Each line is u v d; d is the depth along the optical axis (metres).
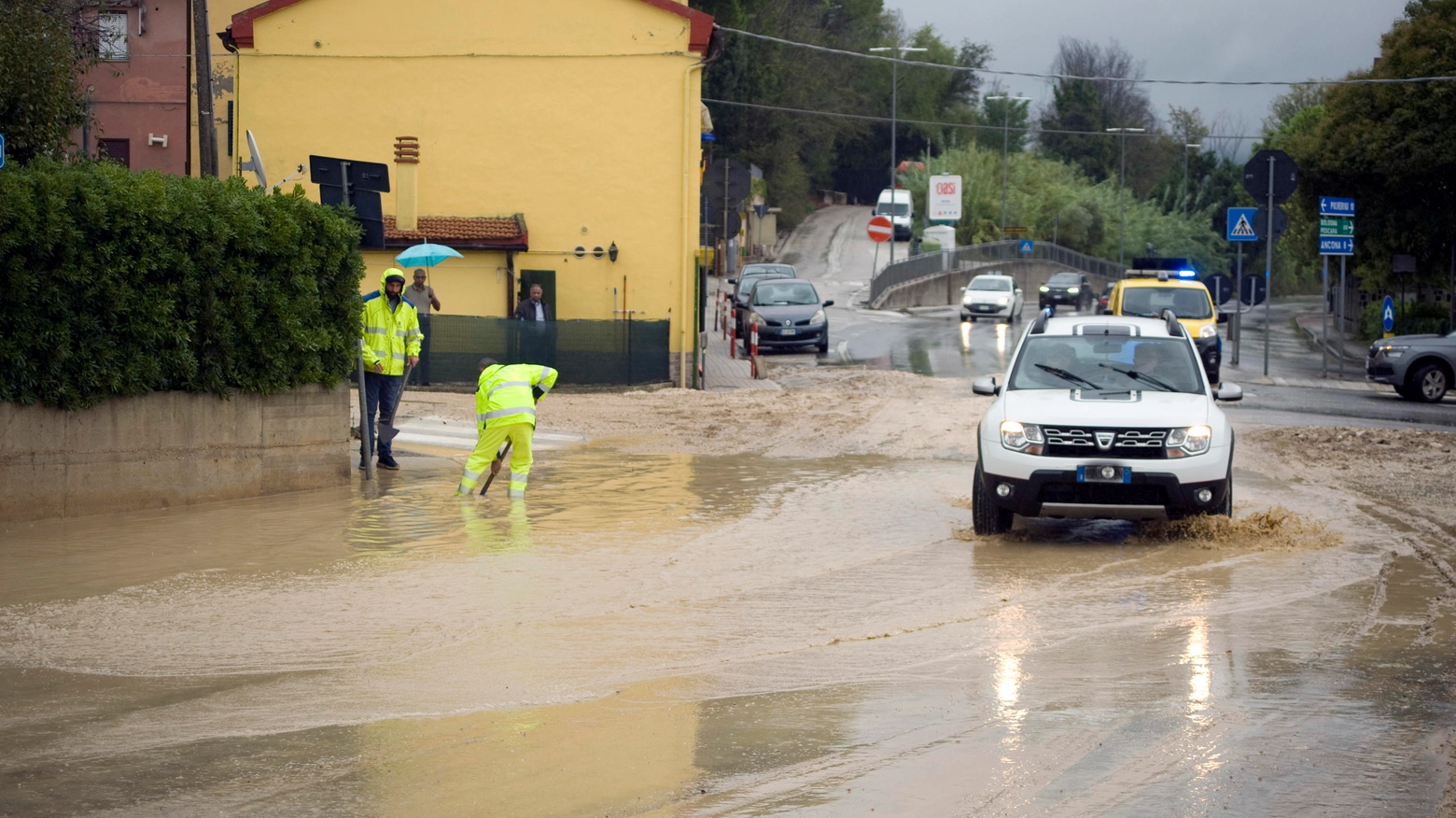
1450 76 54.53
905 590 13.16
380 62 39.38
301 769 7.97
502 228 38.97
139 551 14.71
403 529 16.28
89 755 8.20
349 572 13.66
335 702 9.31
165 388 17.72
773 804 7.45
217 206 17.92
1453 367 37.12
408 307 21.64
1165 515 15.75
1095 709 9.21
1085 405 16.12
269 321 18.62
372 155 39.53
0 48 20.36
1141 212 148.75
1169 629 11.55
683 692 9.64
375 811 7.33
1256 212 44.75
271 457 19.06
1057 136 179.88
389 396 21.58
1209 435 15.70
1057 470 15.56
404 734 8.65
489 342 35.44
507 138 39.25
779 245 128.50
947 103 178.88
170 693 9.50
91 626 11.37
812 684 9.86
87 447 17.05
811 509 18.17
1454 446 25.14
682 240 39.03
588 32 38.81
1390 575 13.91
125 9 47.16
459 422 28.17
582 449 24.77
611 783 7.77
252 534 15.82
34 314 16.19
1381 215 58.62
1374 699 9.41
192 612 11.89
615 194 39.09
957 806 7.41
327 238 19.33
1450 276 58.66
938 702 9.38
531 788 7.69
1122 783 7.75
